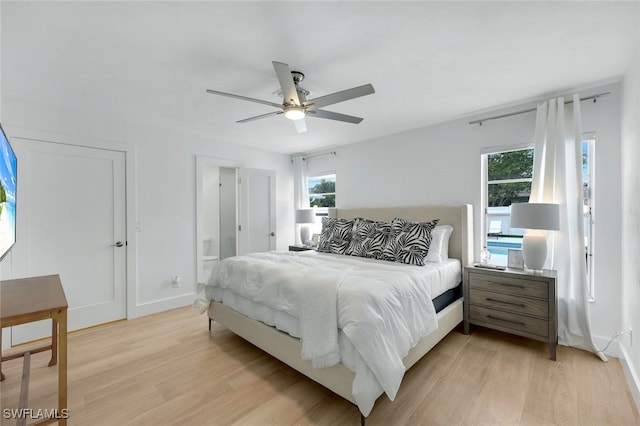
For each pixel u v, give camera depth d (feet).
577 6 4.92
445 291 8.91
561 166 8.28
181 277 12.54
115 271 10.78
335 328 5.59
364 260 9.71
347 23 5.29
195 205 13.03
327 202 16.52
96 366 7.55
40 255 9.25
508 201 10.05
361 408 4.99
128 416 5.67
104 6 4.75
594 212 8.16
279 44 5.93
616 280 7.77
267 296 7.28
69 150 9.77
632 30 5.57
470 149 10.64
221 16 5.04
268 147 15.55
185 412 5.79
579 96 8.34
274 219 16.12
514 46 6.13
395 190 12.89
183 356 8.11
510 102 9.29
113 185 10.73
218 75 7.24
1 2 4.56
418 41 5.90
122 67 6.82
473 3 4.82
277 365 7.63
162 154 12.01
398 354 5.53
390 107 9.69
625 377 6.77
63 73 7.09
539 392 6.24
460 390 6.34
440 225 10.71
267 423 5.47
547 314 7.70
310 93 8.29
